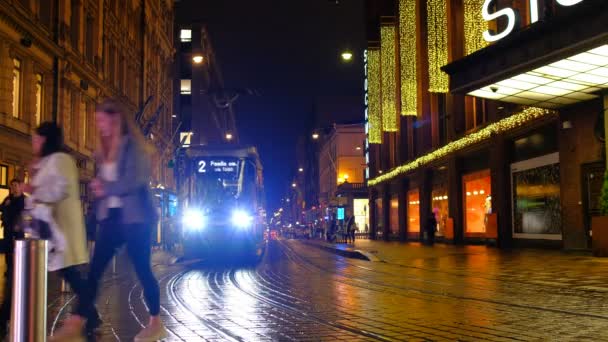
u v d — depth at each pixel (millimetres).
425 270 16766
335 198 70812
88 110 37312
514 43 17750
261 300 10562
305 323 7914
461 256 22484
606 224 19016
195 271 18172
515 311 8789
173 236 33969
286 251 33281
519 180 27812
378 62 52594
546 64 17078
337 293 11602
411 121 46875
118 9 43875
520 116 25906
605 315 8312
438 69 33375
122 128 6363
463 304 9680
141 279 6453
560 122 23141
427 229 35750
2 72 26000
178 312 9023
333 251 32375
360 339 6758
